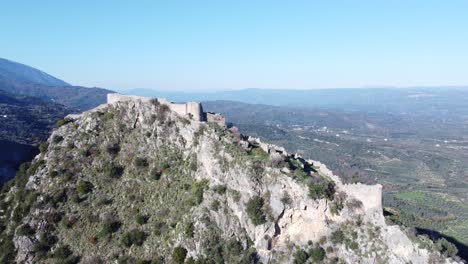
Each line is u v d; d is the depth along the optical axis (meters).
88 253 95.81
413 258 90.12
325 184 99.25
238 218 97.19
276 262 93.38
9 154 171.00
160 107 119.56
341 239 94.75
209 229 95.81
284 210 96.38
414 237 92.56
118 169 110.88
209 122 116.44
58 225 100.81
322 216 96.31
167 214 100.75
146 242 97.06
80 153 113.62
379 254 91.56
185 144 113.31
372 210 97.06
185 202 101.31
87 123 121.12
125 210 102.88
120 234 98.69
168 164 109.75
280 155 107.44
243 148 106.75
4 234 102.81
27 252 96.81
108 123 120.69
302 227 96.94
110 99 126.75
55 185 107.44
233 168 101.62
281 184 97.88
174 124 116.56
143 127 118.06
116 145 115.75
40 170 112.38
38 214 101.94
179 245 94.69
